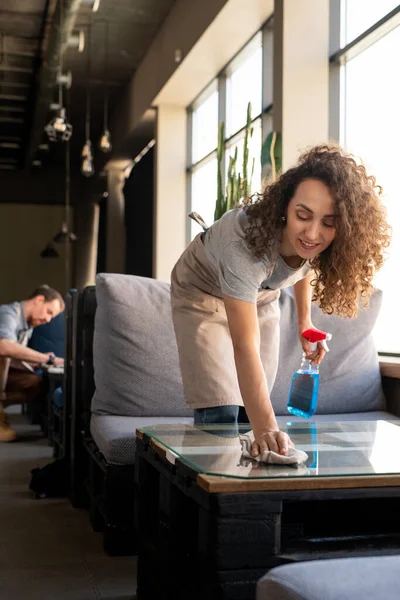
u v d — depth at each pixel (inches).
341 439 68.8
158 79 331.3
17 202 580.4
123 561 94.0
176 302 87.0
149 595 72.7
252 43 265.1
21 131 515.2
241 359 64.4
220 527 50.8
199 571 54.4
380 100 171.0
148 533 74.9
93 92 425.4
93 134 512.1
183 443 64.7
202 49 273.1
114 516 96.3
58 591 82.4
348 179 62.0
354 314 71.6
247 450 60.0
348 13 190.2
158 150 345.4
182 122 346.6
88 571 89.7
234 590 50.8
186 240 347.6
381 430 75.0
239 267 67.2
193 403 83.6
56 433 167.9
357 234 62.8
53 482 132.3
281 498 51.8
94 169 531.2
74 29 333.7
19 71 403.2
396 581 39.4
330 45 192.2
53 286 604.1
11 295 599.2
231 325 66.4
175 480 61.1
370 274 68.0
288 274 73.7
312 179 62.0
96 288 115.8
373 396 120.0
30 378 202.5
